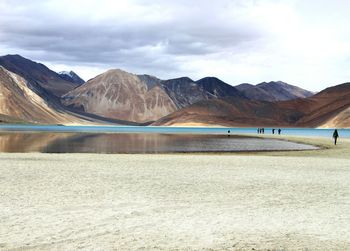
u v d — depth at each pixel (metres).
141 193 16.14
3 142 57.69
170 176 21.09
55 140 64.50
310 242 10.16
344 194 16.52
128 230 10.97
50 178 19.69
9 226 11.13
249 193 16.53
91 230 10.92
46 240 10.02
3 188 16.70
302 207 14.02
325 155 37.28
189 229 11.15
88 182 18.62
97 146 51.41
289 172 23.42
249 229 11.23
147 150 45.50
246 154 39.50
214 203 14.52
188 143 59.81
